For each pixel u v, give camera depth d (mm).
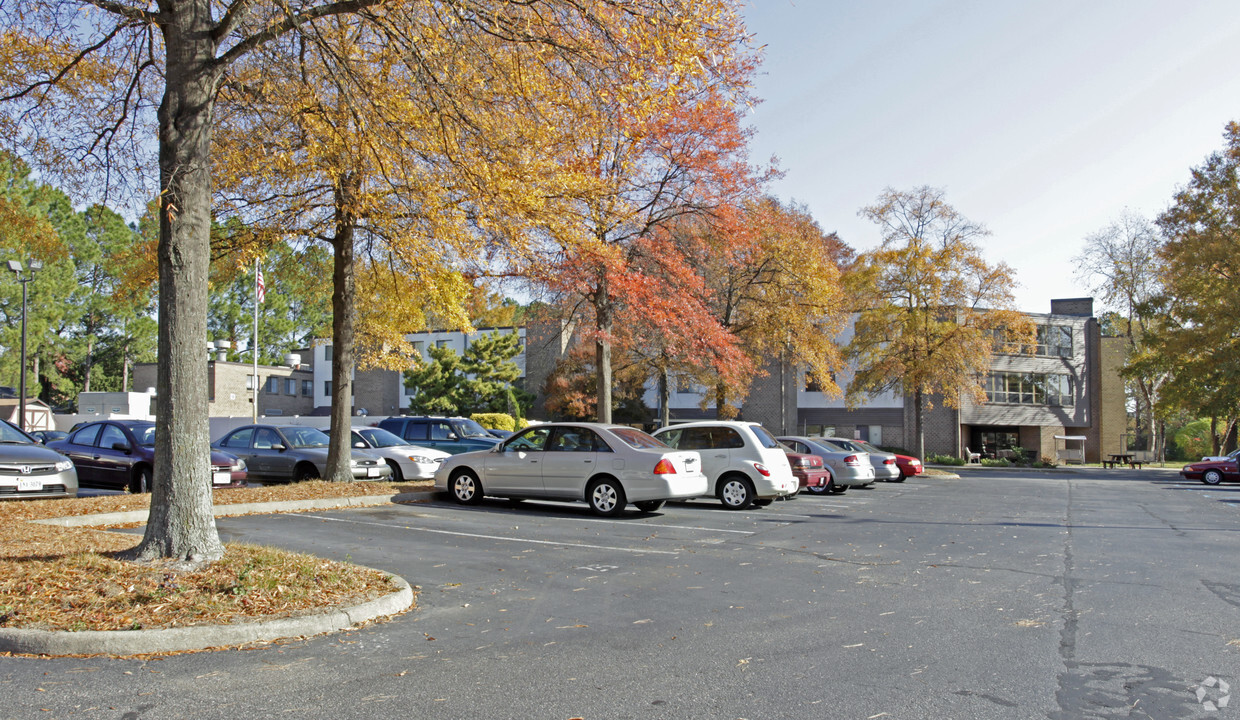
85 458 16453
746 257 25625
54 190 14070
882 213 36188
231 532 10977
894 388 39250
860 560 9953
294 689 4977
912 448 48375
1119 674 5355
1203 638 6270
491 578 8477
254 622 6102
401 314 17594
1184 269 41438
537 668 5438
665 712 4613
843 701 4812
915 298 36219
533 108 10539
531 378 50156
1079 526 14117
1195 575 9078
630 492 13594
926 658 5703
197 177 7902
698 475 14258
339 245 16031
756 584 8336
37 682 5062
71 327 54688
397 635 6281
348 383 16562
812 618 6887
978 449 53031
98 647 5672
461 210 12047
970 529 13430
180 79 7887
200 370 7891
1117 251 51281
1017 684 5145
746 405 50188
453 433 21828
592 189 14203
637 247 19203
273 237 14180
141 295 15719
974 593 7973
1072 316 52500
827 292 27656
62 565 7359
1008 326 36094
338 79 10367
